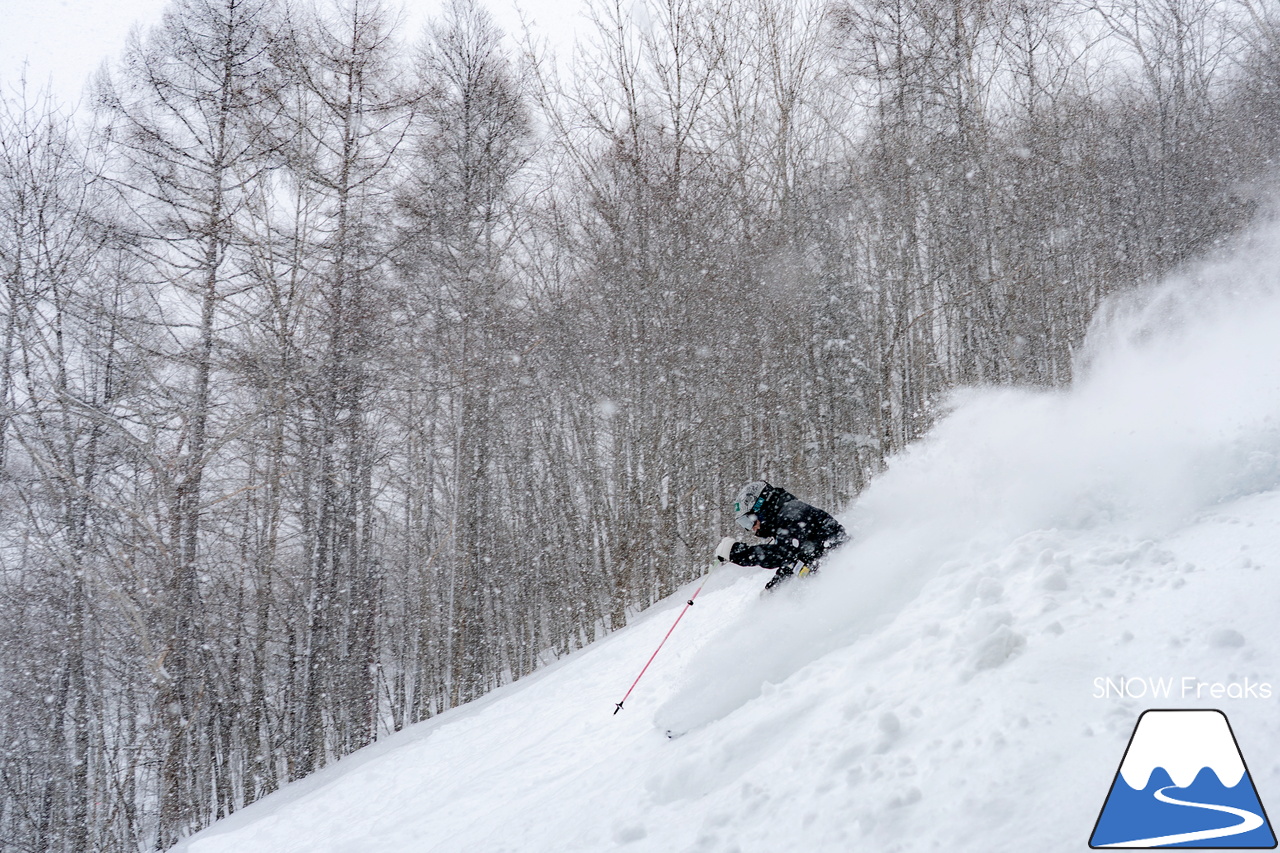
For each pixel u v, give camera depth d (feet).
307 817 24.99
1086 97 72.02
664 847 10.31
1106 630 9.82
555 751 20.21
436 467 72.13
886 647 12.73
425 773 24.89
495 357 66.54
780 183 77.15
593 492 68.90
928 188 70.54
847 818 8.61
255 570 61.41
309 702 53.52
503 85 68.13
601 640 39.19
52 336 62.54
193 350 55.98
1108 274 63.21
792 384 67.41
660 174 67.92
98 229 57.16
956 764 8.50
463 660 60.59
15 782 58.70
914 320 67.67
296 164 59.31
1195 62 69.82
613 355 65.46
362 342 60.23
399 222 65.31
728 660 16.85
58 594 55.98
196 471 54.34
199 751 58.39
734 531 65.57
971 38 70.13
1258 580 9.39
